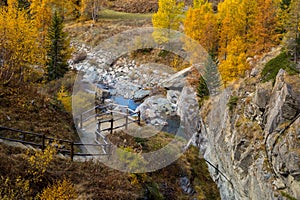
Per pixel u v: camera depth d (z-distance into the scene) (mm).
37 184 11656
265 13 21797
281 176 12336
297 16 15719
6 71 19297
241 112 16344
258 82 16781
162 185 15453
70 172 12992
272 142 13188
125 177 13805
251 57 21078
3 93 17500
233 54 21391
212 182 17766
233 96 17750
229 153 16000
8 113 16297
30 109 17266
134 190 13359
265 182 12938
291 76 13734
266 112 14414
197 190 16719
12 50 19125
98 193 12391
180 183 16344
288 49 15750
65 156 14289
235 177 15352
